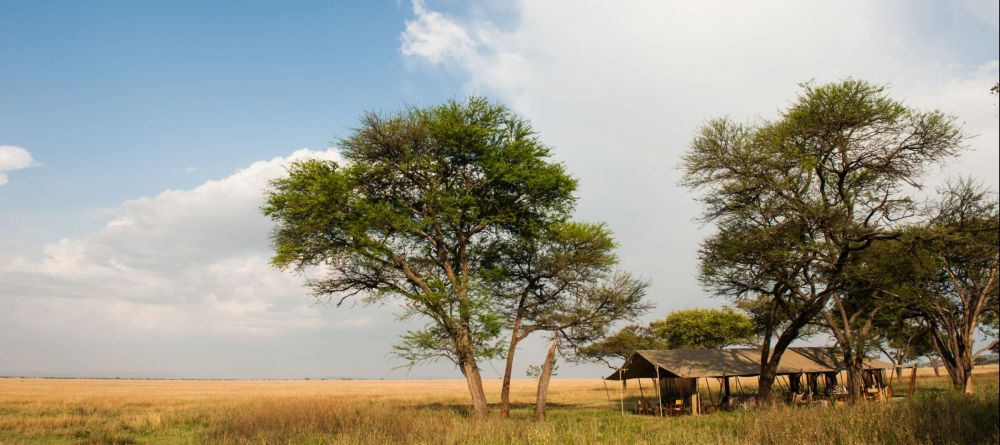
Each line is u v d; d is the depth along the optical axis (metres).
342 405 25.52
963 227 28.61
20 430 26.11
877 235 29.03
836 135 30.33
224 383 144.00
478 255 33.53
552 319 33.06
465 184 31.50
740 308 61.56
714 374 36.12
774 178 31.23
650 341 56.88
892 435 15.36
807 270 31.92
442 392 79.19
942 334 38.94
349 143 30.59
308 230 29.05
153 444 22.61
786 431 16.67
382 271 30.61
